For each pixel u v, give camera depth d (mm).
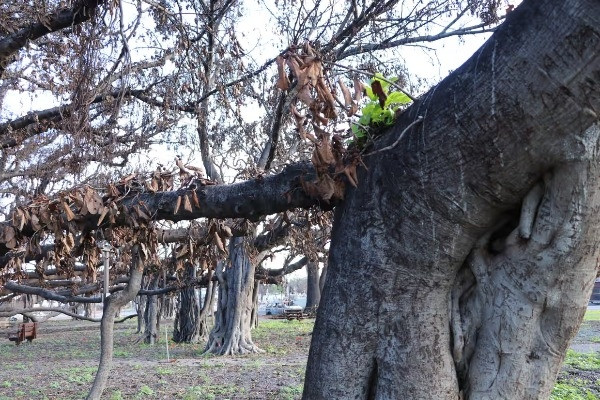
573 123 2510
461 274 3096
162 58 7660
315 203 3652
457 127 2752
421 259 2967
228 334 19750
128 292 4660
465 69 2807
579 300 2768
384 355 3020
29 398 11109
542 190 2754
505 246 2928
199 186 4016
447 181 2828
